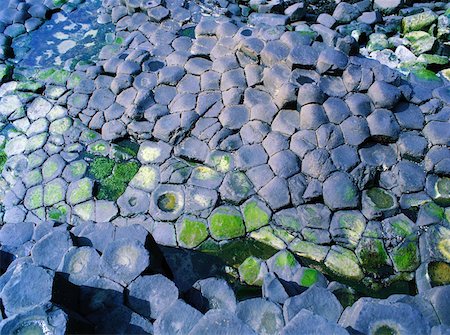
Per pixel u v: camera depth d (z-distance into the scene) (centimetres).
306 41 684
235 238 558
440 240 511
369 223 544
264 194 578
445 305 364
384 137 596
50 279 355
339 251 530
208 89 682
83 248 411
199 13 820
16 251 474
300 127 616
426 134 597
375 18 774
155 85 704
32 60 814
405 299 377
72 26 868
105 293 379
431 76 670
